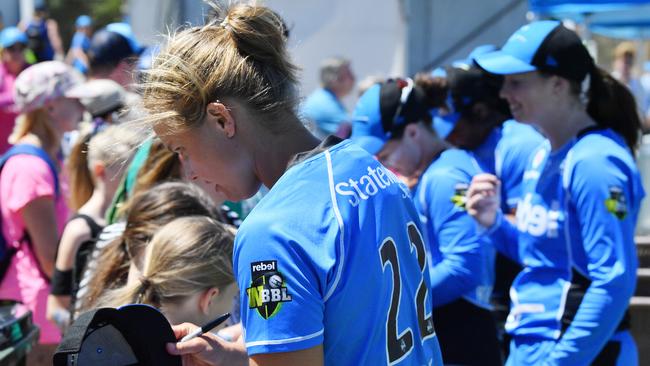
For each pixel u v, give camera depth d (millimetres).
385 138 3379
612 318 2723
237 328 2328
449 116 3826
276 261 1538
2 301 2855
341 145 1694
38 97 3973
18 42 7316
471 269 3131
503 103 3553
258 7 1717
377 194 1669
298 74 1753
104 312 1708
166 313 2256
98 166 3379
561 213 2830
